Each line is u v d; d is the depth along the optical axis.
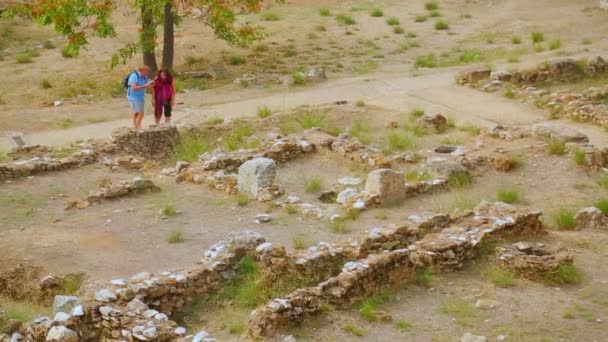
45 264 13.88
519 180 18.95
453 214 15.49
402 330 11.77
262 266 13.16
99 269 13.68
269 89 27.78
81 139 22.70
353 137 22.09
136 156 20.70
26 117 24.89
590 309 12.54
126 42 33.19
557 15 37.22
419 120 23.20
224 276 13.06
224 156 19.53
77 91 27.95
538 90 26.47
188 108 25.61
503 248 13.99
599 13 37.12
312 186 18.20
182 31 34.44
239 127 23.02
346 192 17.38
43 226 15.83
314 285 13.09
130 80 22.11
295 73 28.66
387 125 23.30
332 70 30.33
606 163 19.55
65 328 11.15
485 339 11.27
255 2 29.58
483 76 27.77
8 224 16.22
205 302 12.69
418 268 13.41
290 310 11.62
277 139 20.95
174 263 13.97
